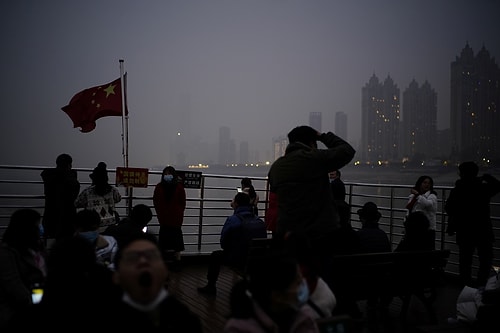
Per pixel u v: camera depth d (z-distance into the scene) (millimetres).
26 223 3670
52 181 7035
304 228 3939
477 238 6594
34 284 3609
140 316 2170
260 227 6199
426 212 7016
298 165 3979
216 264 6480
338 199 5973
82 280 2395
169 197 7656
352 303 5141
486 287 4633
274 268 2461
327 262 4004
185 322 2307
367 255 5070
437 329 4250
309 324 2471
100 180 7031
